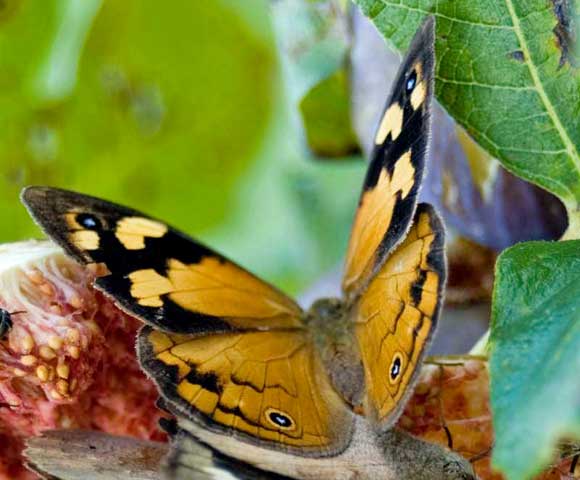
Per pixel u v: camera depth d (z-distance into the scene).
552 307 0.25
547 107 0.27
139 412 0.28
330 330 0.28
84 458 0.26
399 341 0.26
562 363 0.23
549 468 0.26
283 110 0.40
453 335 0.31
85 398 0.28
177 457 0.26
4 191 0.39
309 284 0.37
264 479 0.25
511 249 0.25
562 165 0.27
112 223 0.27
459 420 0.27
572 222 0.27
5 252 0.28
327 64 0.32
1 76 0.38
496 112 0.27
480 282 0.31
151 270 0.27
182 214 0.41
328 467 0.26
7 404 0.28
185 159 0.41
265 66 0.40
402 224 0.26
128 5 0.38
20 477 0.28
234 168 0.41
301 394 0.27
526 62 0.27
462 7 0.27
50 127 0.39
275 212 0.40
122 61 0.39
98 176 0.40
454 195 0.30
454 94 0.27
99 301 0.28
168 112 0.40
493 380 0.24
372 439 0.26
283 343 0.28
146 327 0.27
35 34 0.38
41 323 0.28
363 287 0.27
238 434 0.26
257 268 0.39
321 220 0.38
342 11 0.32
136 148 0.40
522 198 0.29
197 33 0.39
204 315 0.27
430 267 0.26
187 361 0.27
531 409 0.23
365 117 0.32
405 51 0.27
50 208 0.27
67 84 0.38
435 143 0.30
